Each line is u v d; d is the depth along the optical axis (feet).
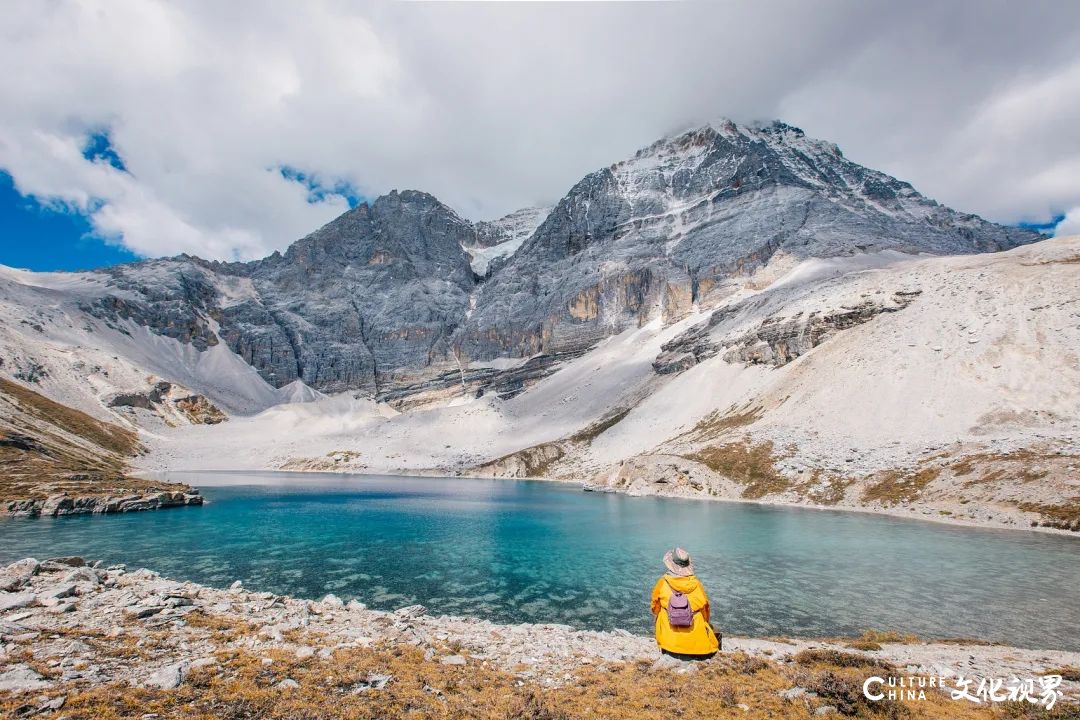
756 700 41.96
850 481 264.93
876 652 69.15
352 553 156.76
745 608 102.27
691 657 52.16
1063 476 198.08
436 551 160.25
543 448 582.76
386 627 65.87
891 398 320.70
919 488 235.40
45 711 31.35
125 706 33.19
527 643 66.23
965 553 148.56
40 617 52.34
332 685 41.47
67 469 303.89
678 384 578.25
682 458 357.00
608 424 599.16
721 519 220.23
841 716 38.91
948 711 40.91
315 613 70.74
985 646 77.00
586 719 38.83
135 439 636.48
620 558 150.20
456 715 38.60
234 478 508.12
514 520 228.43
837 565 136.77
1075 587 115.14
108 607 59.00
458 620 83.92
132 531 191.42
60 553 149.18
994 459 229.04
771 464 310.45
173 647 46.98
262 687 39.32
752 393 448.65
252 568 136.46
